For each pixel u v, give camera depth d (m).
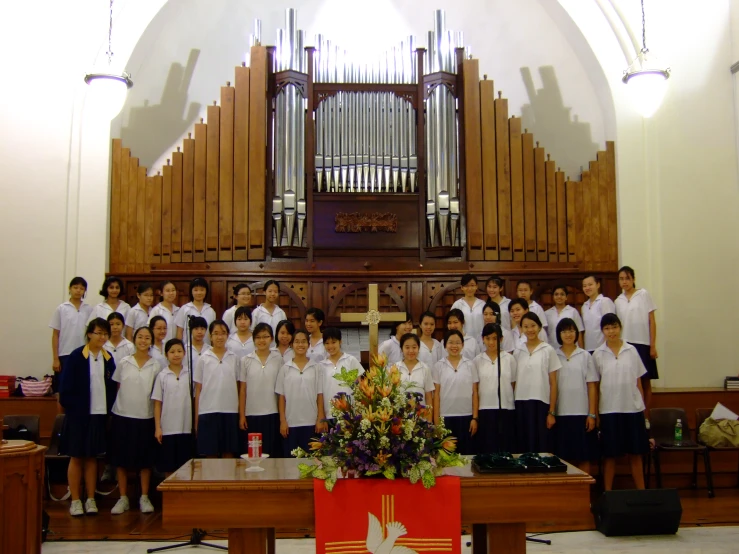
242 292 6.64
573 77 8.65
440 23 8.05
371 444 3.30
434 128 7.89
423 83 8.00
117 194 7.79
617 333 6.01
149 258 7.78
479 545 3.88
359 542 3.26
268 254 7.88
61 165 7.61
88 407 5.76
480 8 8.74
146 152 8.39
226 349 6.05
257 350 6.02
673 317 7.92
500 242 7.92
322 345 6.26
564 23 8.46
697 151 8.09
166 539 5.07
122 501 5.83
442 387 5.93
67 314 6.86
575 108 8.64
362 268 7.78
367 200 7.91
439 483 3.29
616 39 8.24
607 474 6.09
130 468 5.84
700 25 8.16
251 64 7.86
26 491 3.96
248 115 7.84
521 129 8.55
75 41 7.73
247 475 3.45
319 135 7.90
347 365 5.83
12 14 7.58
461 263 7.84
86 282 7.16
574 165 8.60
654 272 7.96
